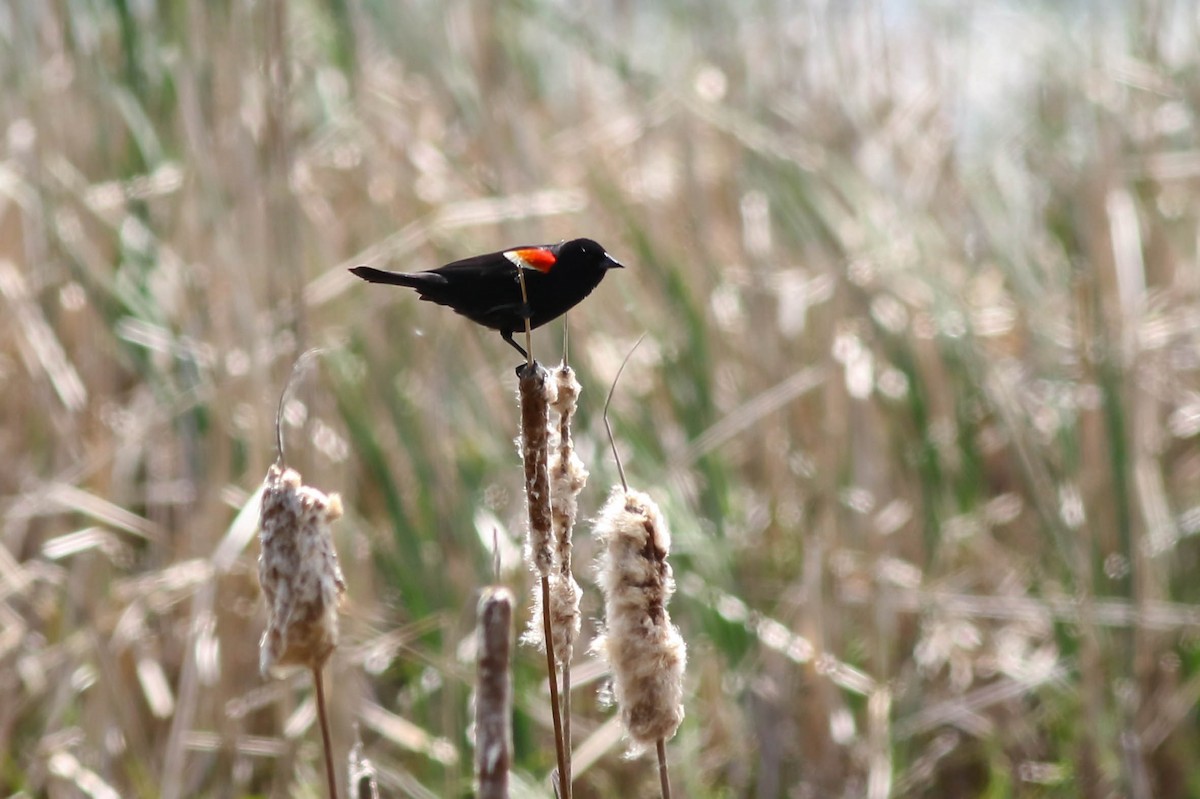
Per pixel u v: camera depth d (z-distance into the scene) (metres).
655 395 11.98
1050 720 12.15
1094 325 11.94
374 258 11.36
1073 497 11.73
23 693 11.07
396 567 11.12
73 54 12.19
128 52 12.32
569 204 12.15
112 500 11.27
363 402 11.36
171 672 11.14
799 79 13.82
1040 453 12.14
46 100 12.03
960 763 11.99
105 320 11.66
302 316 10.47
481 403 11.61
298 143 12.39
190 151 11.47
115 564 11.44
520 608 10.96
